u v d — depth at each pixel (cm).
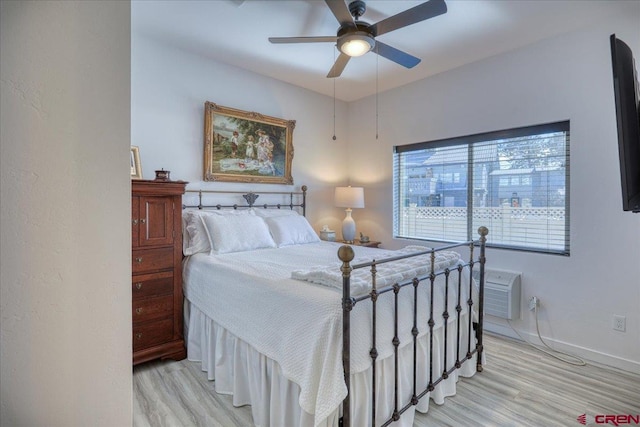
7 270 58
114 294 69
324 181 404
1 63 56
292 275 172
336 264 185
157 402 184
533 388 201
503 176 292
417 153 359
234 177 320
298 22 241
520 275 272
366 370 145
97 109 65
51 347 62
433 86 334
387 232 383
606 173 230
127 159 69
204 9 225
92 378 67
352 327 137
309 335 138
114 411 70
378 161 391
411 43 266
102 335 68
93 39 65
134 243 216
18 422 60
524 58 269
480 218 308
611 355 229
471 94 305
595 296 236
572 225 246
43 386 62
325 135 402
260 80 340
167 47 278
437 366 187
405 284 163
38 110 59
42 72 60
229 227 265
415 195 363
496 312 274
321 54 294
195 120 297
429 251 188
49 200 61
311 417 138
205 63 300
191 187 297
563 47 248
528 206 277
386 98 381
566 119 249
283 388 151
